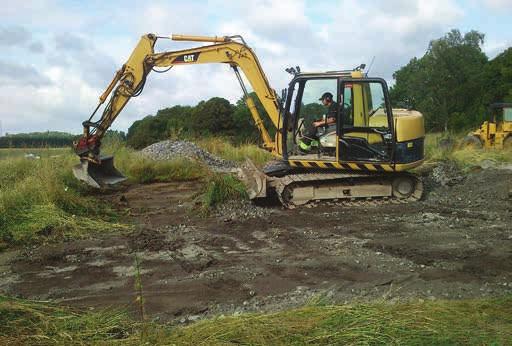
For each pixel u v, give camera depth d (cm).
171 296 577
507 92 3744
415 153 1053
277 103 1173
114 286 614
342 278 615
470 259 672
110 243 800
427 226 855
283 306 526
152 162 1512
